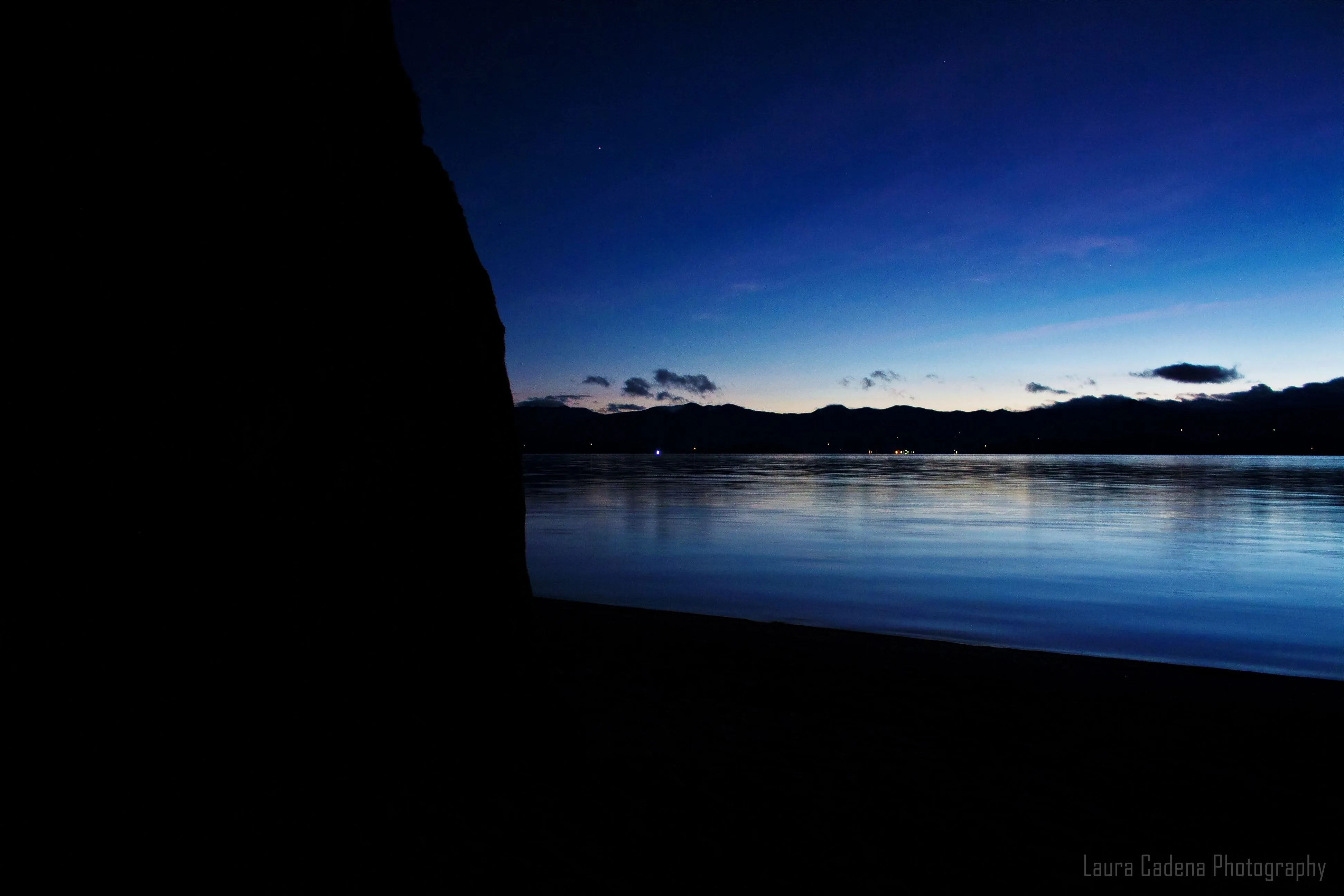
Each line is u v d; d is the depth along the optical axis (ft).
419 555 9.61
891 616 27.55
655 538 51.80
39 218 6.84
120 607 6.84
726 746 11.95
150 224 7.61
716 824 8.96
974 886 8.08
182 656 7.18
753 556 43.16
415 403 9.93
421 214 10.69
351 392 9.19
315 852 6.57
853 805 9.93
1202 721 14.32
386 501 9.34
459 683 9.75
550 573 37.19
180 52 8.11
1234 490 110.73
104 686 6.60
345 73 10.05
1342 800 10.87
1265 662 21.63
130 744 6.63
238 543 7.82
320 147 9.45
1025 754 12.33
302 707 8.03
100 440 6.95
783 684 16.33
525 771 9.50
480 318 11.17
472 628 10.05
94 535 6.78
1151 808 10.41
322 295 9.07
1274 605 29.76
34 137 6.91
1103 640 24.12
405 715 9.01
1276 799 10.82
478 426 10.69
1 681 6.04
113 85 7.52
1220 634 25.03
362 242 9.70
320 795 7.38
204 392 7.77
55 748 6.20
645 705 14.19
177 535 7.35
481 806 8.21
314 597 8.38
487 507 10.58
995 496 96.58
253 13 8.90
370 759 8.30
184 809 6.54
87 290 7.06
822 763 11.46
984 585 34.12
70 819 6.02
